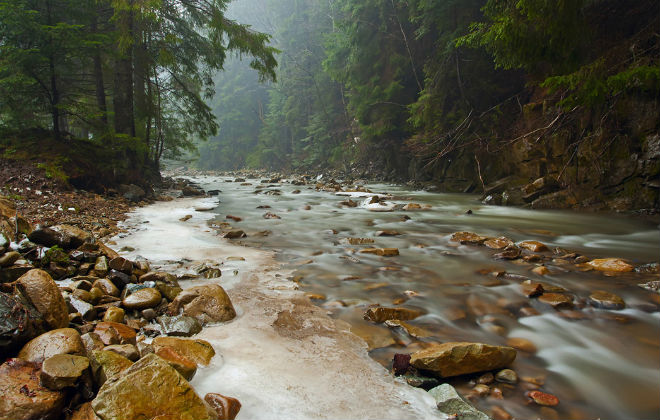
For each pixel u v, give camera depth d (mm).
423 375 2660
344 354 2932
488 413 2359
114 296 3744
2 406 1733
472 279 4867
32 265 3508
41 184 9664
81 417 1883
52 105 11234
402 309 3705
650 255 6301
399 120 23719
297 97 43750
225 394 2309
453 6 17172
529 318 3727
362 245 6789
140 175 14078
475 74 17375
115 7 11906
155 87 17938
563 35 8734
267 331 3268
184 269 4910
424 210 11469
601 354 3090
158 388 1916
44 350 2109
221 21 14898
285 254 6051
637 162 9680
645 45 9773
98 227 7230
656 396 2561
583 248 6848
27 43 10211
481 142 16000
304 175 34250
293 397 2338
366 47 24484
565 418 2326
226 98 58219
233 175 39219
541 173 12422
